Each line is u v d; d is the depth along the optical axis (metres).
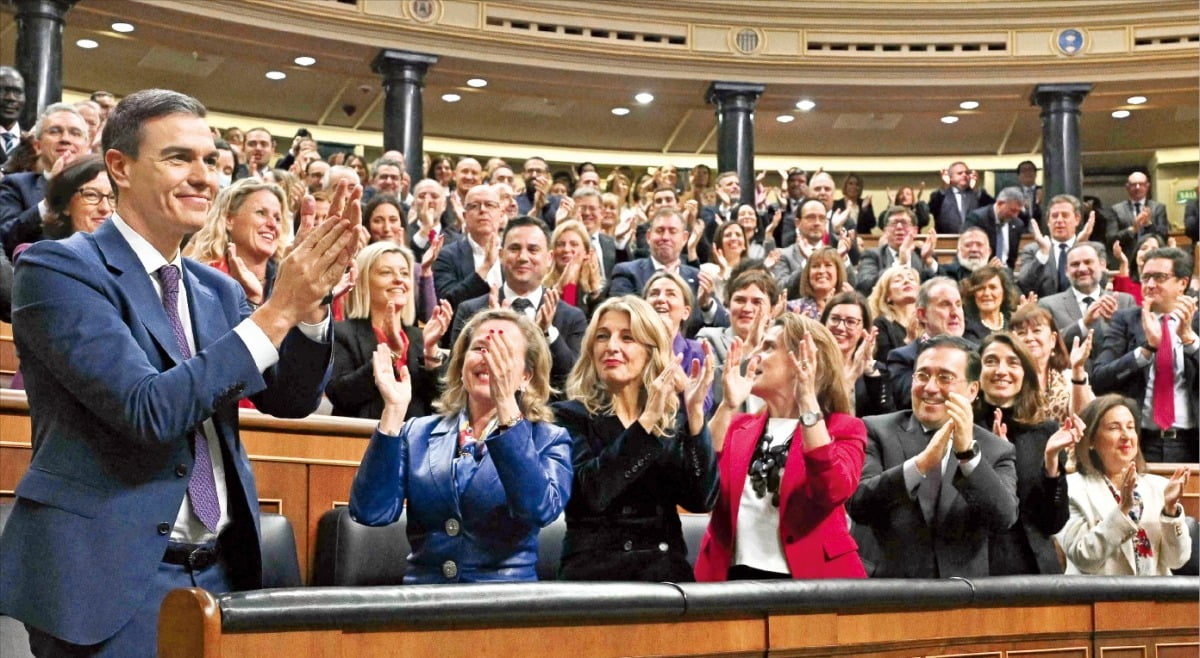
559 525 2.08
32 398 1.20
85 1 6.39
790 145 9.30
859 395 3.00
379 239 3.50
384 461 1.68
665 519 1.77
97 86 7.85
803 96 7.89
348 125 8.70
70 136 3.16
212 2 6.62
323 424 2.23
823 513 1.91
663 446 1.71
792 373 2.01
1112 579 1.76
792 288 3.93
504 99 8.27
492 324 1.79
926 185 9.46
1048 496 2.09
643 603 1.33
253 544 1.24
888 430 2.12
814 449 1.87
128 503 1.16
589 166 6.42
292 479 2.20
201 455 1.23
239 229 2.53
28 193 2.93
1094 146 9.23
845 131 8.99
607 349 1.80
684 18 7.60
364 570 1.99
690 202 5.12
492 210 3.58
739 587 1.42
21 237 2.77
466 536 1.72
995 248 6.10
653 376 1.80
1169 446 3.42
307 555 2.20
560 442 1.74
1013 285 3.64
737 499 1.95
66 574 1.13
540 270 3.11
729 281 3.58
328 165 4.99
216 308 1.29
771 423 2.01
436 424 1.81
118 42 7.30
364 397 2.46
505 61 7.37
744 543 1.94
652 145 9.23
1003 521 1.94
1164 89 7.73
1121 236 6.36
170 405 1.12
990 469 1.95
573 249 3.60
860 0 7.66
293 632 1.11
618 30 7.52
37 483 1.15
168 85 7.90
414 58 7.16
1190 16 7.52
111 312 1.16
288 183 3.59
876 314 3.63
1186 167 9.20
